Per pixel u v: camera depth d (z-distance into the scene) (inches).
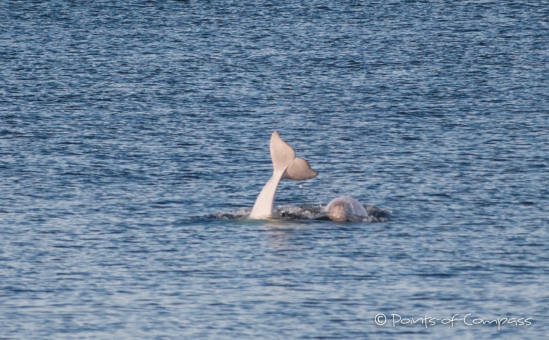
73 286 3959.2
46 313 3705.7
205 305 3779.5
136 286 3964.1
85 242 4478.3
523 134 6815.9
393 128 7052.2
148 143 6515.8
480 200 5172.2
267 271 4119.1
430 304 3796.8
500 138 6678.2
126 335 3523.6
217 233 4616.1
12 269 4131.4
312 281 4008.4
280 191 5408.5
